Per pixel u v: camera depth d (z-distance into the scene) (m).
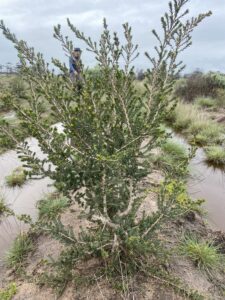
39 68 2.60
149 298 2.94
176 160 7.11
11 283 3.44
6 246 4.20
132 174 3.06
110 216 3.25
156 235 3.18
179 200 4.57
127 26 2.60
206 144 9.03
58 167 2.75
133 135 2.79
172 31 2.43
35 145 7.96
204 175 6.71
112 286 3.01
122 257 3.12
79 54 2.70
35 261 3.76
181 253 3.62
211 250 3.70
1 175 6.49
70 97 2.71
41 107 2.76
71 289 3.10
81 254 2.96
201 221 4.59
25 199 5.48
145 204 4.60
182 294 3.00
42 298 3.10
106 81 2.75
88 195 2.93
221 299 3.12
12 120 8.48
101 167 2.77
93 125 2.61
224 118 11.69
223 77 16.61
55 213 4.68
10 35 2.48
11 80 14.67
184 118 10.89
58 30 2.62
